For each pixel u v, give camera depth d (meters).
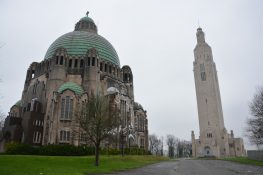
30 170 27.59
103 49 95.44
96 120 44.59
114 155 62.19
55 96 70.00
